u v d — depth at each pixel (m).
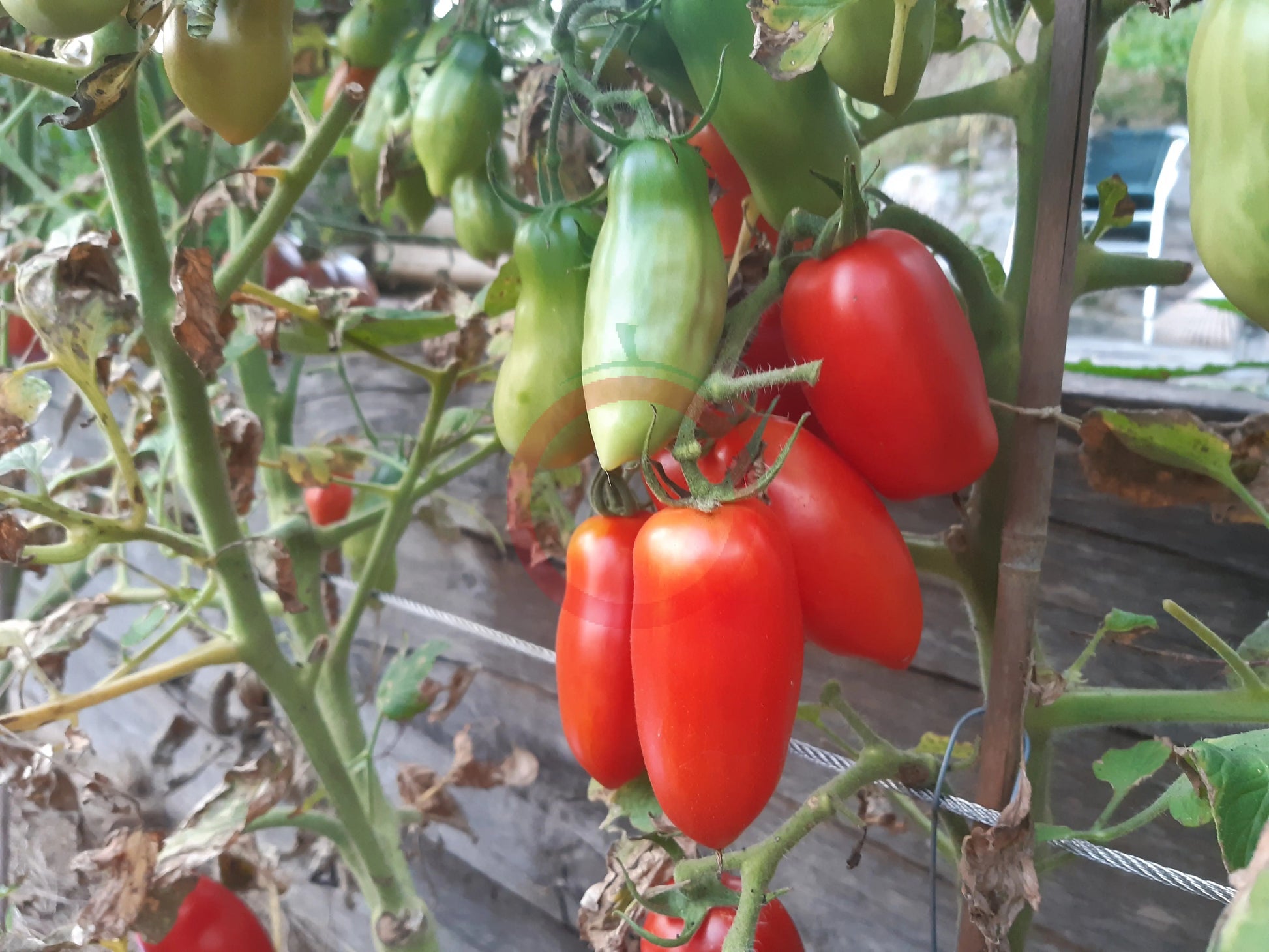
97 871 0.33
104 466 0.46
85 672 0.88
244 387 0.52
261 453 0.53
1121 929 0.36
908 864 0.41
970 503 0.28
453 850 0.59
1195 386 0.36
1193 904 0.35
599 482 0.25
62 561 0.32
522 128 0.34
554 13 0.25
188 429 0.34
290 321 0.38
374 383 0.61
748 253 0.27
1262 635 0.27
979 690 0.39
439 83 0.33
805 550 0.23
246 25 0.23
